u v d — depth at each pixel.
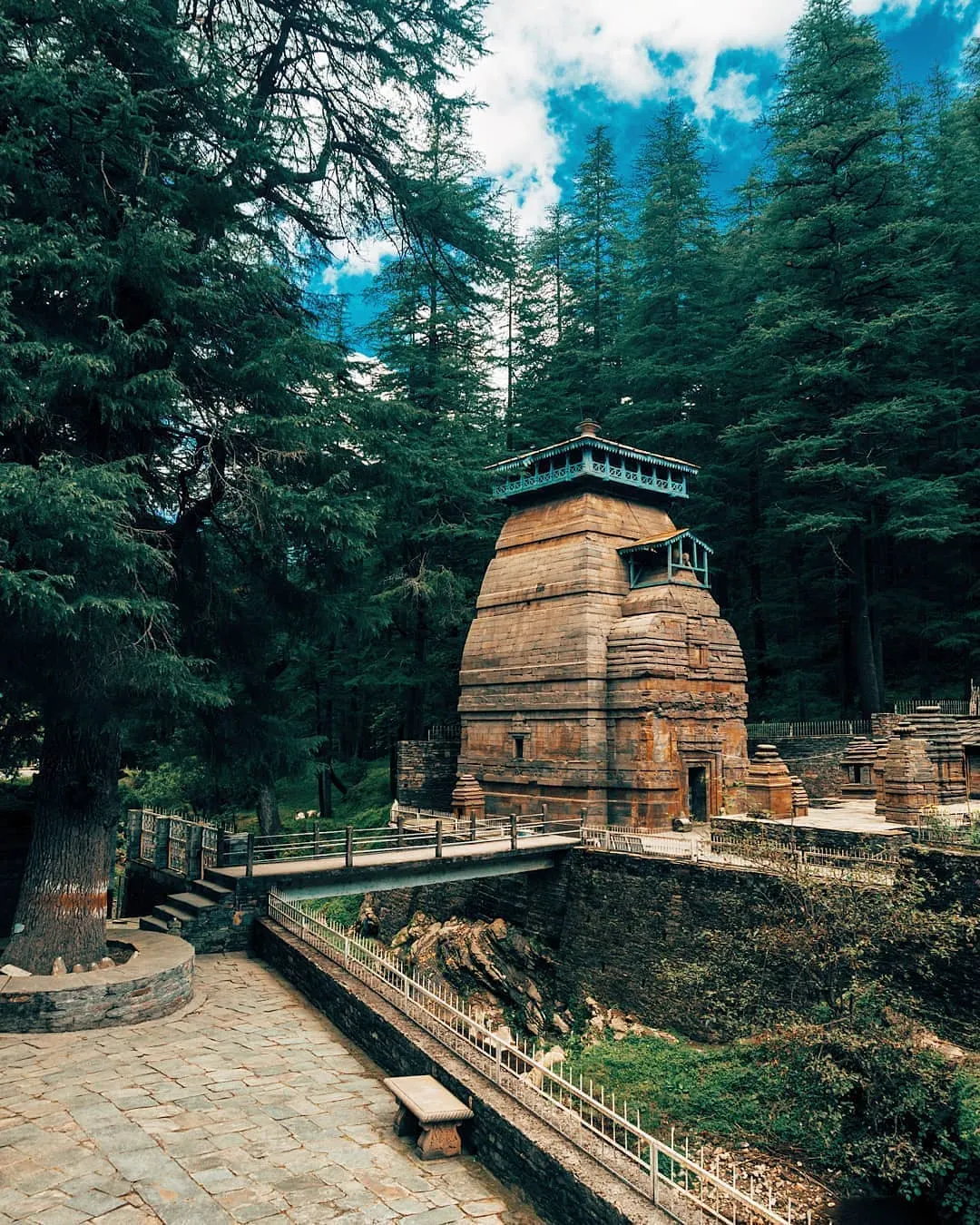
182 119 14.01
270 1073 11.80
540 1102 9.54
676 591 31.70
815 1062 13.70
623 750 30.23
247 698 17.30
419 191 17.78
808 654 44.44
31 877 14.50
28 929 14.29
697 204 47.31
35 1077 11.20
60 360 11.13
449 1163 9.54
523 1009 24.70
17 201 12.05
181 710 14.49
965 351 40.53
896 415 34.62
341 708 58.34
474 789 33.75
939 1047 14.73
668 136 49.78
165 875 21.94
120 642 12.15
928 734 24.12
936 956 15.61
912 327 36.34
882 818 25.45
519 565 35.62
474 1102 9.91
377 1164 9.33
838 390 37.75
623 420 46.72
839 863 18.69
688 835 28.19
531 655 33.53
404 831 32.41
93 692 12.34
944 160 42.06
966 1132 12.21
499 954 26.86
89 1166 8.86
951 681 42.19
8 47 11.10
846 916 15.38
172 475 15.64
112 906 26.44
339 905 36.75
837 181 37.41
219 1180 8.72
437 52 16.59
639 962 22.86
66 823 14.48
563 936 26.05
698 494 44.12
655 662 29.98
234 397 15.14
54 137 12.04
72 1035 12.85
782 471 43.88
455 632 46.19
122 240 11.93
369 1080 11.75
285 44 16.42
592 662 31.12
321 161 16.77
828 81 38.47
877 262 37.94
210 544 17.28
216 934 18.55
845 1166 13.19
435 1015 11.97
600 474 33.25
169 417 14.64
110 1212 7.96
